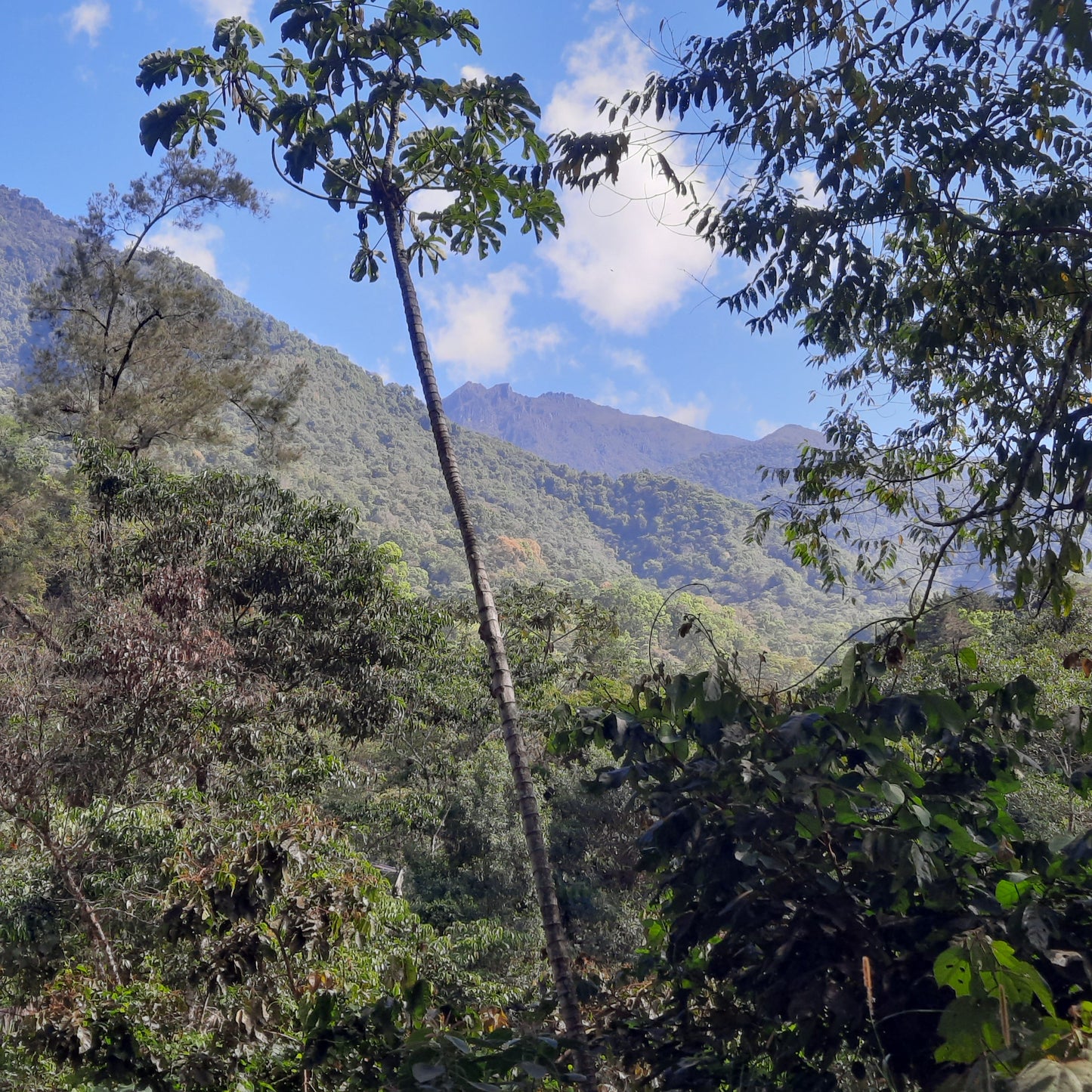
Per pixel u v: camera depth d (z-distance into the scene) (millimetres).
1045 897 2895
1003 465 5047
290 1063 4520
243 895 5809
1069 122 4660
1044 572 3703
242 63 4938
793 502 6488
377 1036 3215
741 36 4402
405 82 4672
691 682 3389
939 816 2951
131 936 7129
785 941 2926
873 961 2861
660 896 3738
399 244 5020
